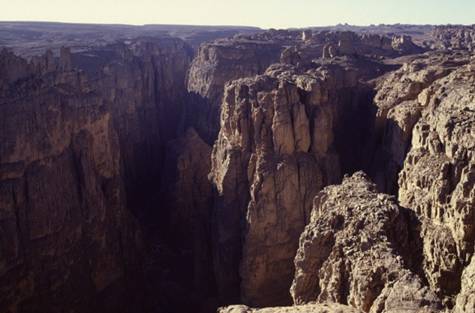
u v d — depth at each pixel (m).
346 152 67.38
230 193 59.88
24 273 50.59
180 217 80.94
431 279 34.12
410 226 35.81
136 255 69.38
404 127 53.53
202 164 82.88
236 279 59.31
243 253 55.59
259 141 57.50
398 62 90.19
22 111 53.44
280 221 54.84
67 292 54.62
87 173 60.06
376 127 61.59
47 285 52.62
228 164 59.53
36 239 52.25
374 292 27.83
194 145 85.19
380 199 34.59
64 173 57.19
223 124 63.59
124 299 63.28
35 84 57.19
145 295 66.75
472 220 32.84
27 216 51.81
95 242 59.78
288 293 54.72
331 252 31.89
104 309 59.69
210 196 69.88
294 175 55.28
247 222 55.59
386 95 65.44
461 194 33.66
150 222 87.88
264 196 54.84
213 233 62.66
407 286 26.41
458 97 46.28
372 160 61.19
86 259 58.31
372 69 83.81
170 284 68.88
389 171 54.38
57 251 54.22
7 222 49.75
